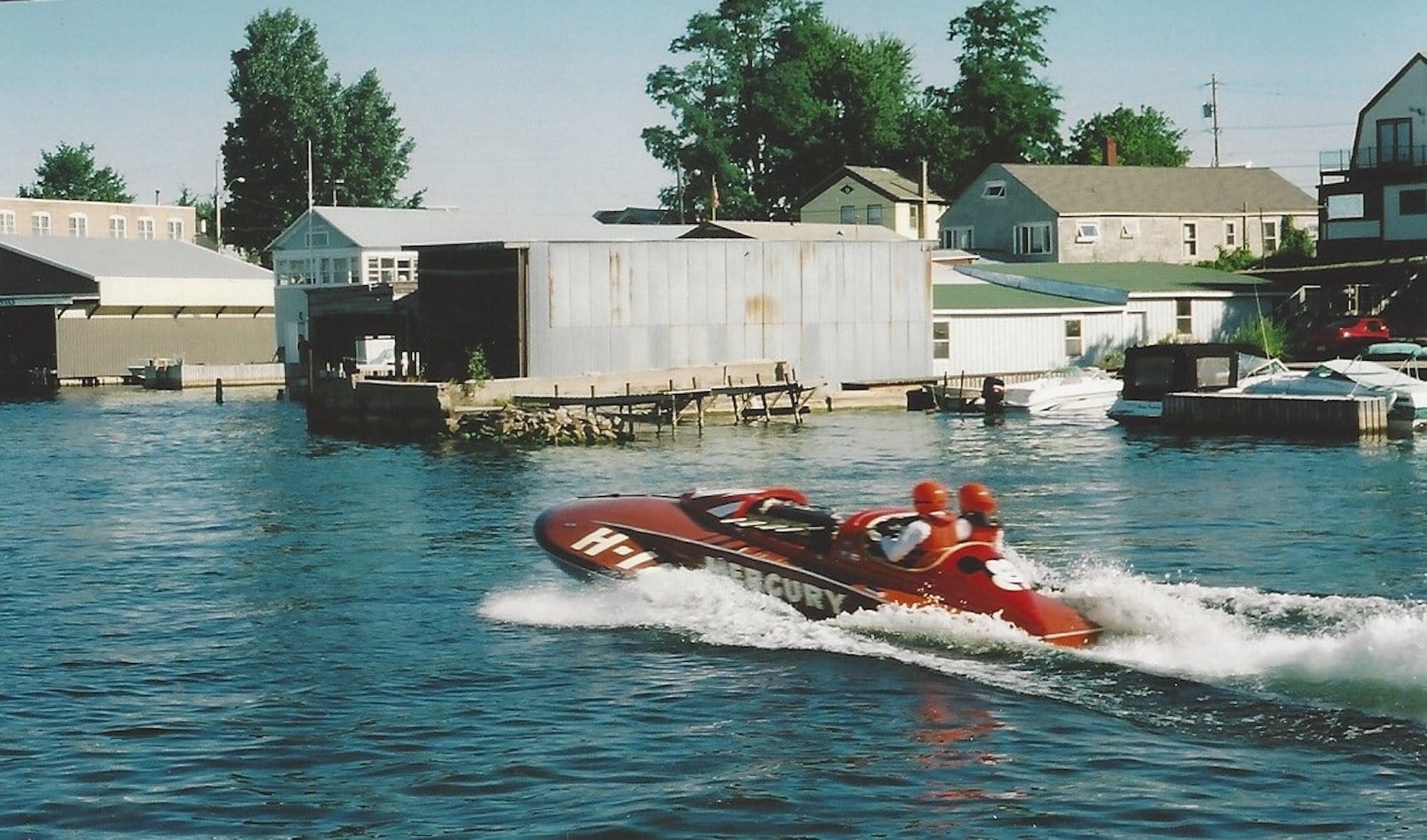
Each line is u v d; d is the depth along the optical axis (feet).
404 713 44.50
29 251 255.50
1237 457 112.98
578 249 154.71
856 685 45.42
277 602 61.36
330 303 184.34
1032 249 261.44
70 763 40.34
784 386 151.33
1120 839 34.04
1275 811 35.27
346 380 148.46
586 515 58.54
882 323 169.58
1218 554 69.56
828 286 166.40
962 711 42.73
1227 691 43.19
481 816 36.11
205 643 54.19
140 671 50.19
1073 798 36.35
